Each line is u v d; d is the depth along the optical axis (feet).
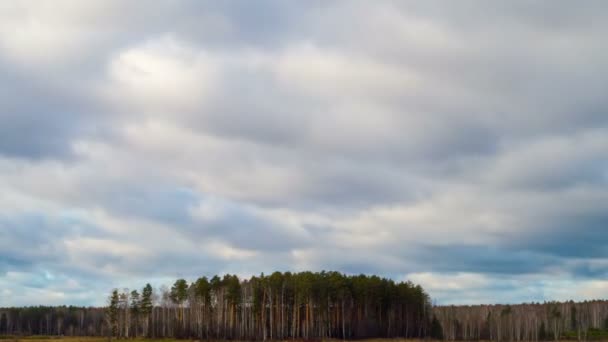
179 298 514.68
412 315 593.42
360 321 546.26
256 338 501.97
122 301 535.19
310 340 482.28
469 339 618.03
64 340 488.44
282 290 513.04
